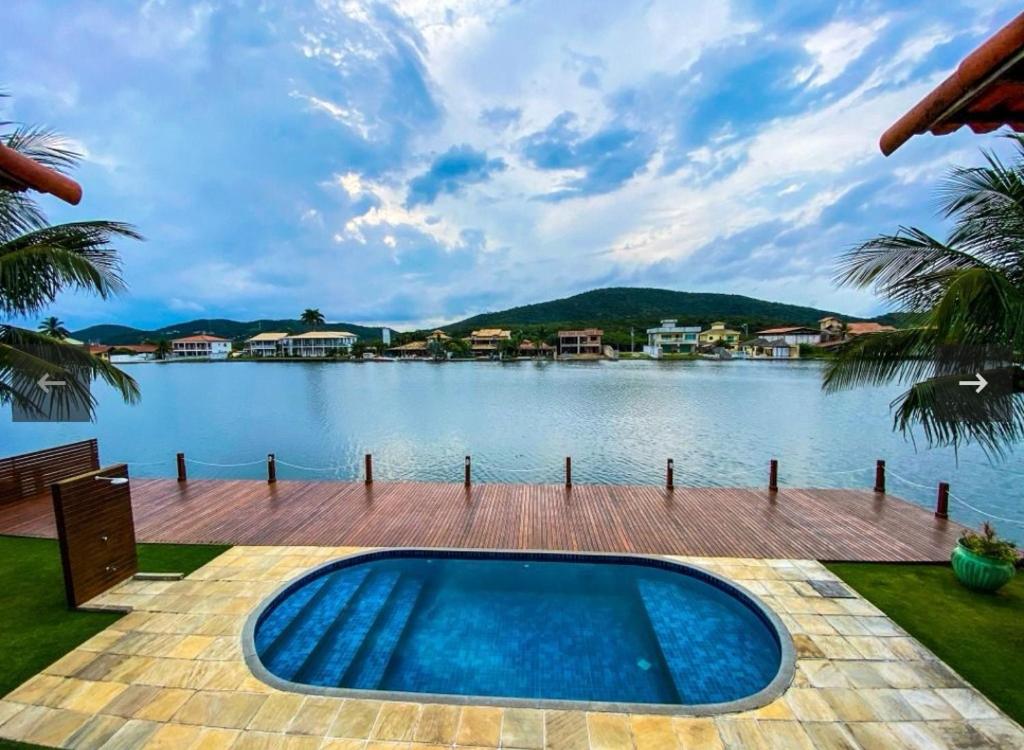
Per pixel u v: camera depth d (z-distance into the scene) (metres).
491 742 3.79
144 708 4.10
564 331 84.00
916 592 6.09
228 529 8.30
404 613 6.27
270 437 20.91
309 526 8.44
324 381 46.72
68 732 3.83
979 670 4.59
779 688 4.35
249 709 4.10
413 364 72.31
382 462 16.86
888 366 5.61
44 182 2.02
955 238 4.97
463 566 7.30
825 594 6.05
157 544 7.65
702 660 5.41
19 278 6.12
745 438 20.05
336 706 4.14
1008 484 14.33
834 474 15.20
